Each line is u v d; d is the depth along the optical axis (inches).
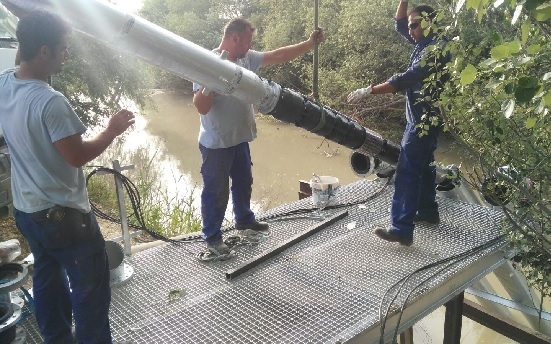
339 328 104.4
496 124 96.3
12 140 82.6
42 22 79.5
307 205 174.1
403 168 138.2
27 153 81.4
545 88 59.8
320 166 449.4
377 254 136.9
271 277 126.9
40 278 91.7
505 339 204.1
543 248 103.7
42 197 82.4
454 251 136.7
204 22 934.4
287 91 131.7
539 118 74.4
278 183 410.3
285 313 111.0
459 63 92.7
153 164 459.5
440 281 120.0
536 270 124.8
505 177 102.5
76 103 396.8
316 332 103.3
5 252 103.5
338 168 441.4
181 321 109.6
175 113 723.4
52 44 80.6
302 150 494.6
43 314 93.0
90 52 386.3
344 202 174.4
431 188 151.9
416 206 138.8
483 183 123.0
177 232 252.4
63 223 83.4
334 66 593.3
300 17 672.4
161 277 128.6
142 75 448.1
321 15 596.4
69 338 96.3
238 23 129.6
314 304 114.0
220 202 135.9
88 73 396.2
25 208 84.0
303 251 140.3
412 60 134.7
